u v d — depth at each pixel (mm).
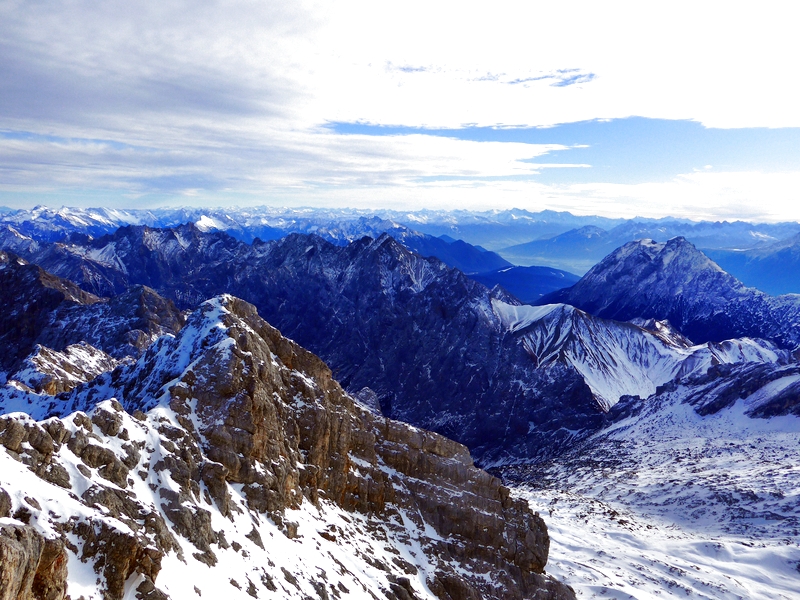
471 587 105750
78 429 64625
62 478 58625
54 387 159500
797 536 173875
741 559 160125
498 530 115875
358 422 117938
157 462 71562
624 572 143750
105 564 52469
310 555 83750
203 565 65188
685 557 160500
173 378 96875
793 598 141500
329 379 120375
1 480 51219
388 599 88062
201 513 69812
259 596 67375
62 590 47375
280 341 114562
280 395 103062
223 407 86812
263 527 81125
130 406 100938
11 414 57969
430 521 115250
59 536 49500
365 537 103125
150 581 54906
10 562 41500
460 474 120812
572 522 181875
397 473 118688
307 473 99500
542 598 112688
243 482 84000
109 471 64625
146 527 61281
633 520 194125
